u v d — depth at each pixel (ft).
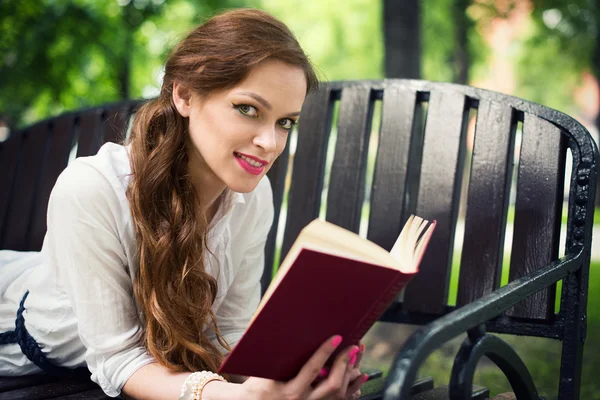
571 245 5.17
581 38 39.34
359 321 3.43
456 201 6.03
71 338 4.96
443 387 5.48
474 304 3.69
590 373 9.77
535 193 5.57
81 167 4.63
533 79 57.77
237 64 4.16
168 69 4.64
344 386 3.64
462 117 6.08
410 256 3.45
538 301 5.24
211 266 5.07
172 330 4.48
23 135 8.41
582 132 5.38
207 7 23.30
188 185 4.71
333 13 45.44
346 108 6.62
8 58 19.24
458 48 30.25
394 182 6.29
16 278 5.60
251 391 3.76
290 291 3.16
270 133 4.25
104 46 20.03
